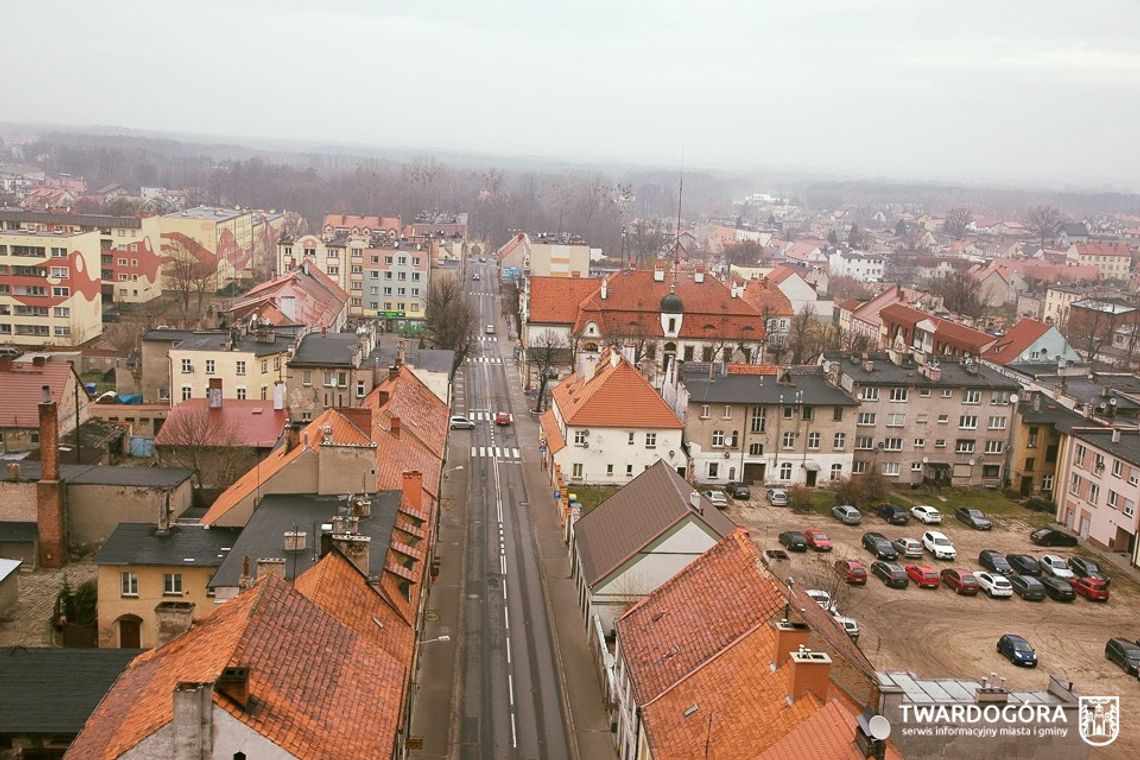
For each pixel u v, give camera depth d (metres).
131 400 124.88
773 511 103.56
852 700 44.06
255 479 70.12
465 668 66.62
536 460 119.00
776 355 166.38
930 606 81.50
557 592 80.38
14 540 77.38
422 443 86.56
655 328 158.88
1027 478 113.88
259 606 37.00
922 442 113.94
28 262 161.00
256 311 134.00
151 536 65.44
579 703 62.84
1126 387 125.69
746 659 45.81
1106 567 92.12
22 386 101.56
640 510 72.12
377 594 49.78
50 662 48.41
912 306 188.50
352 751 33.50
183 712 30.52
